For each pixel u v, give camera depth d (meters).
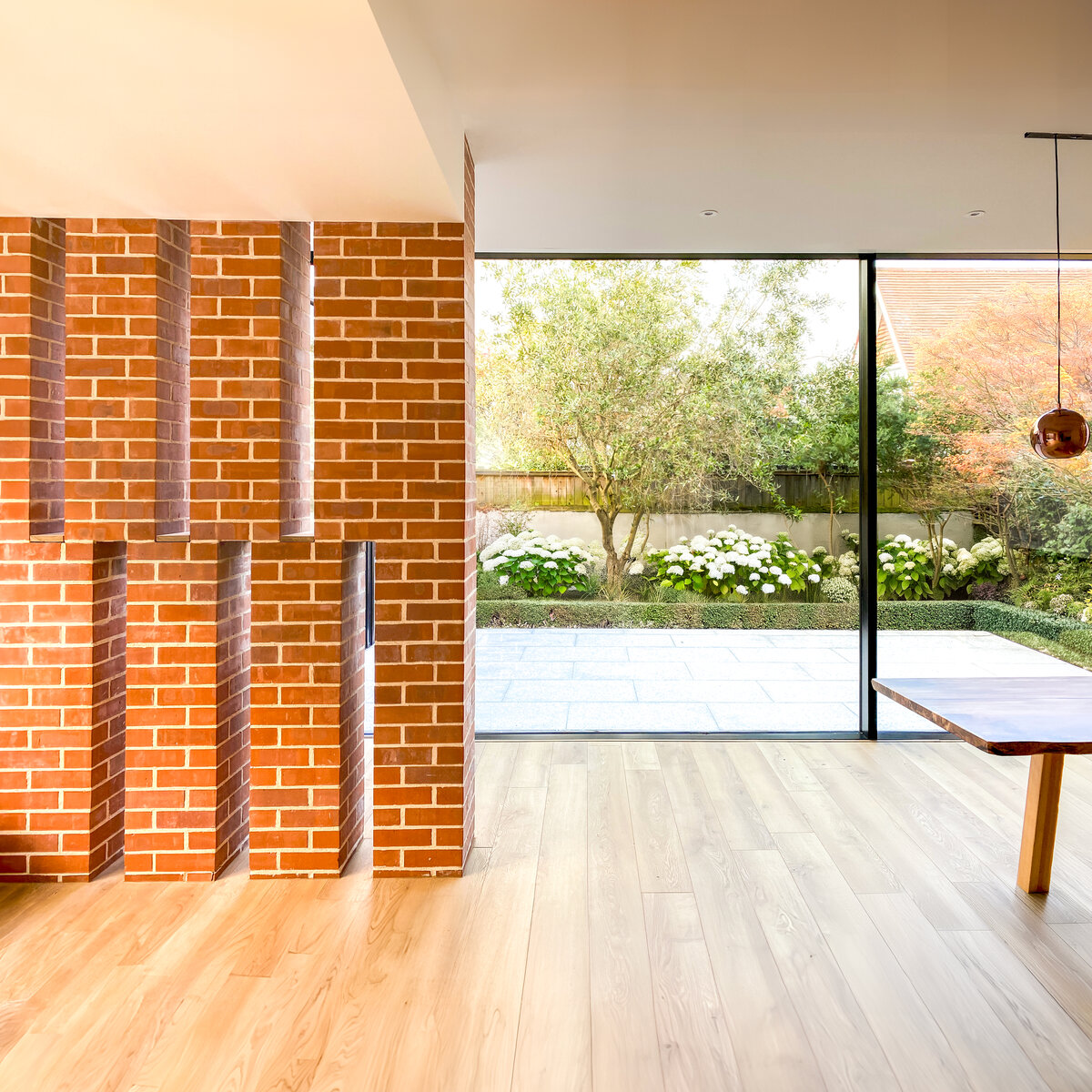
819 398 4.65
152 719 2.94
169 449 3.00
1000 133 3.00
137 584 2.92
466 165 2.98
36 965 2.41
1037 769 2.83
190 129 2.15
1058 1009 2.20
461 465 2.93
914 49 2.43
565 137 3.02
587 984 2.31
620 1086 1.91
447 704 2.96
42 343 2.94
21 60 1.78
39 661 2.92
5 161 2.36
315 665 2.96
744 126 2.94
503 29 2.27
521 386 4.65
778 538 4.67
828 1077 1.94
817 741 4.56
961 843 3.24
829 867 3.03
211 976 2.35
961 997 2.25
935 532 4.69
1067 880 2.94
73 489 2.89
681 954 2.46
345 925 2.63
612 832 3.34
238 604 3.14
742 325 4.62
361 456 2.93
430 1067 1.97
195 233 2.88
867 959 2.44
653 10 2.19
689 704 4.66
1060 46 2.41
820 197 3.67
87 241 2.86
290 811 2.97
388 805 2.96
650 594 4.67
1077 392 4.64
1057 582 4.68
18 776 2.93
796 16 2.24
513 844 3.23
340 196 2.65
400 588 2.95
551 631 4.68
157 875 2.95
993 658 4.68
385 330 2.92
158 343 2.89
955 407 4.66
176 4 1.54
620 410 4.65
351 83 1.88
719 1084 1.92
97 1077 1.94
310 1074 1.95
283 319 2.94
